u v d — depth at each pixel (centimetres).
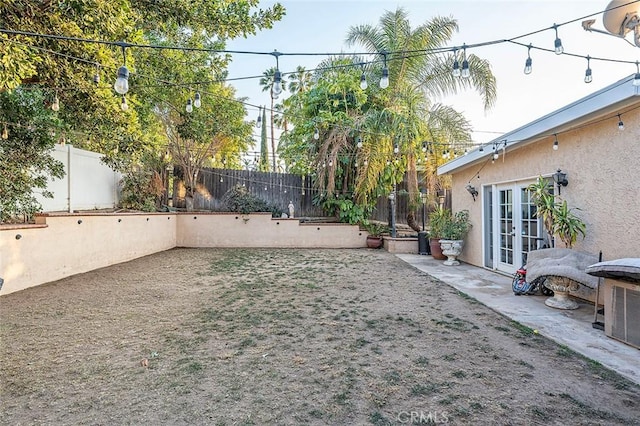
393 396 243
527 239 620
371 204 1155
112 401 236
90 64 449
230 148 1394
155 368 285
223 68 819
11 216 612
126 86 285
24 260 551
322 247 1147
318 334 363
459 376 271
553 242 527
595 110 425
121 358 304
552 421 213
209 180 1224
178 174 1206
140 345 332
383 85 328
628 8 331
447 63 1005
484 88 972
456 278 650
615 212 442
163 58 732
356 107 1100
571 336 355
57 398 239
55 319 409
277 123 1744
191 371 279
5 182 586
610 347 327
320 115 1088
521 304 473
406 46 1011
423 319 411
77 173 855
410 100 997
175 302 484
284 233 1142
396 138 943
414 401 237
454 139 1019
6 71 355
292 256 938
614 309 345
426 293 536
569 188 520
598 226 468
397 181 1093
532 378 268
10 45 354
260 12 581
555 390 250
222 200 1231
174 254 956
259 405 232
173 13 546
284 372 278
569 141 520
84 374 274
